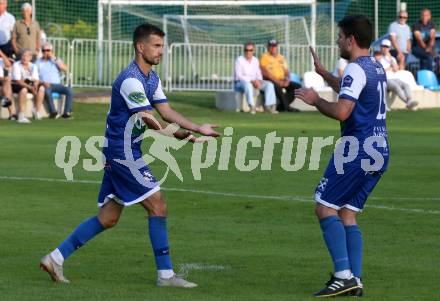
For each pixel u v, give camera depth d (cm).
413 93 6794
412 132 5112
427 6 9306
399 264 2083
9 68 5741
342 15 8931
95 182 3247
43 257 1981
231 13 9388
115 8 8912
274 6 9456
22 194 3011
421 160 3875
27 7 5959
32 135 4797
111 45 7450
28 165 3641
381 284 1905
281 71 6506
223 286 1889
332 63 7644
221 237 2383
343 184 1808
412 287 1881
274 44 6506
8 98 5600
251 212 2723
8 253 2186
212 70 7562
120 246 2272
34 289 1853
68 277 1964
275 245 2286
